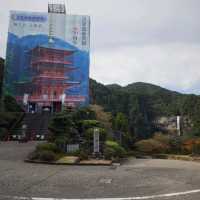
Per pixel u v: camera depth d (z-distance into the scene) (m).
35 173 10.21
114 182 8.90
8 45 44.03
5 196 6.78
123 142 27.86
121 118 33.31
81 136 19.94
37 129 29.97
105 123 27.50
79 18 45.91
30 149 18.17
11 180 8.68
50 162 13.79
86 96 43.75
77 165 13.65
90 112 27.41
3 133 27.42
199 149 29.20
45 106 42.97
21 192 7.22
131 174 10.68
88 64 44.78
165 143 30.38
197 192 7.65
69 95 43.59
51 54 44.41
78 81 44.12
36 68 43.84
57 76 43.94
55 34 45.06
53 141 17.89
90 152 16.78
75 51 44.91
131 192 7.56
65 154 16.20
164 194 7.37
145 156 25.25
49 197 6.83
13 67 43.56
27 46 44.34
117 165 14.05
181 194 7.39
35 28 44.97
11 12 45.06
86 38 45.44
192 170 12.28
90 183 8.64
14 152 16.78
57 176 9.73
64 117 19.39
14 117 32.81
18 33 44.59
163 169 12.48
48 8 47.28
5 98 39.03
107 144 18.16
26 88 43.22
